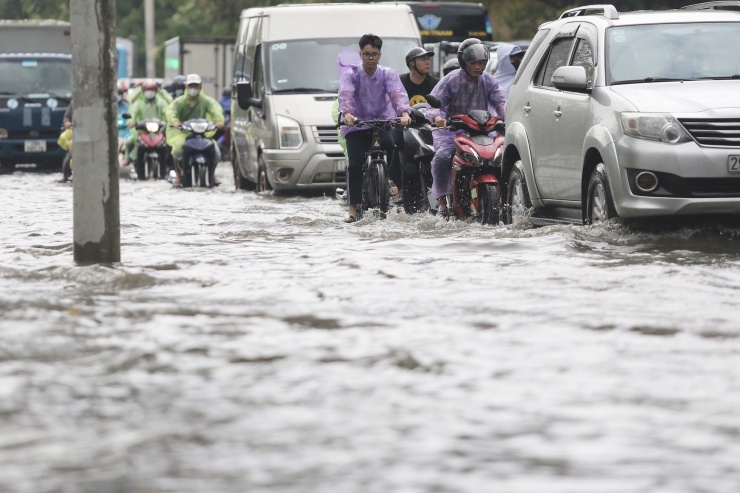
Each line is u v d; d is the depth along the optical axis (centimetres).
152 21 13638
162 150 5997
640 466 877
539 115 2744
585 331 1409
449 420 1005
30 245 2430
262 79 4731
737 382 1146
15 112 6931
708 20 2625
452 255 2184
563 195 2638
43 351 1281
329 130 4562
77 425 987
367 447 924
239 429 976
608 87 2481
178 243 2494
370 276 1911
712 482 841
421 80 3566
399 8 4862
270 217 3309
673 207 2305
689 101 2355
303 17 4812
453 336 1377
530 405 1056
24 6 17425
